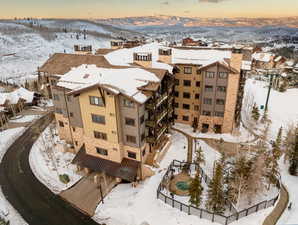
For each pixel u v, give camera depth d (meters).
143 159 34.41
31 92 67.50
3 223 25.28
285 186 31.34
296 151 32.28
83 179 34.25
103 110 31.33
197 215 26.39
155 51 50.44
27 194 31.88
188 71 44.72
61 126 42.31
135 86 31.55
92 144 35.09
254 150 39.03
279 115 56.62
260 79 93.44
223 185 29.72
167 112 40.50
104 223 26.89
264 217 25.80
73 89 33.38
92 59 43.41
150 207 27.98
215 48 49.19
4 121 56.41
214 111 44.41
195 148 40.50
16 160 40.19
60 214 28.42
